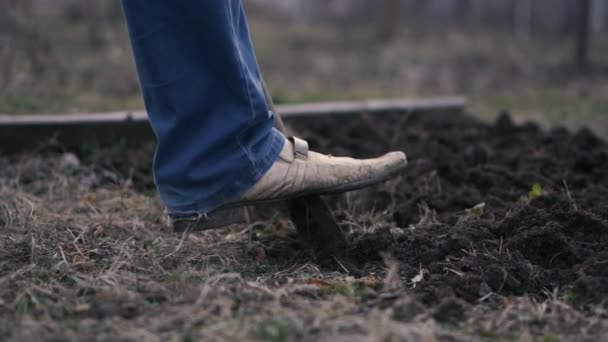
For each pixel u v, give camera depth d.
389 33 12.45
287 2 15.33
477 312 2.82
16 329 2.57
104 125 5.29
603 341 2.61
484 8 14.53
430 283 3.04
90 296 2.91
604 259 3.13
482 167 4.71
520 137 5.50
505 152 5.23
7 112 5.79
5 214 3.82
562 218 3.50
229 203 3.16
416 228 3.65
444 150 5.12
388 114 6.26
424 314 2.73
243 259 3.47
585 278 2.96
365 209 4.15
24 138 5.14
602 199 3.95
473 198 4.21
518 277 3.09
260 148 3.16
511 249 3.31
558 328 2.72
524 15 14.09
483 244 3.36
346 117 6.09
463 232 3.46
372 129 5.59
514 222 3.52
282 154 3.22
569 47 12.22
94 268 3.24
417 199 4.16
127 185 4.48
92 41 9.74
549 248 3.30
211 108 3.06
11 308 2.77
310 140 5.23
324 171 3.28
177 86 3.02
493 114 7.21
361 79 9.20
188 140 3.09
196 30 2.97
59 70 7.57
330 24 14.87
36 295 2.88
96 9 11.08
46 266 3.21
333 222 3.45
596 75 9.63
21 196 4.18
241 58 3.07
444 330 2.67
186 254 3.47
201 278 3.13
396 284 3.00
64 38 10.03
